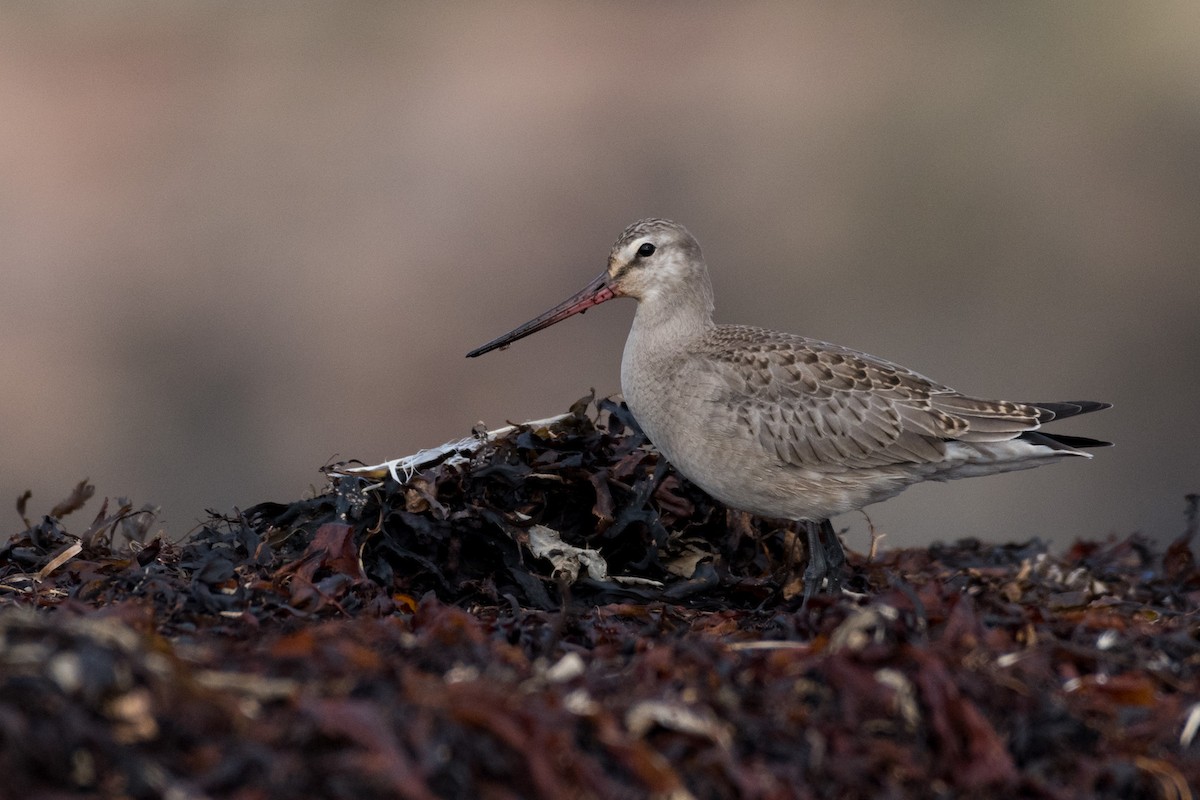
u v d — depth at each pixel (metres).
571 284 21.38
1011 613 7.21
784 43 25.14
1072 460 17.86
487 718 4.99
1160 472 19.11
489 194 22.38
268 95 23.25
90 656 4.86
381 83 23.73
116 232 21.00
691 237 9.80
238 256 21.22
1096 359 21.45
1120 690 6.11
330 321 20.56
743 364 9.22
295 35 23.92
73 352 19.45
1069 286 22.58
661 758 5.12
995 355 21.38
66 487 17.80
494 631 6.93
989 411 9.16
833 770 5.35
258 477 18.61
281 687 5.18
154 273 20.69
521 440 8.87
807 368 9.18
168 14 23.66
